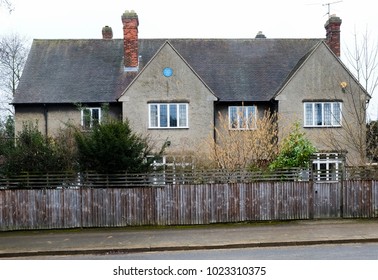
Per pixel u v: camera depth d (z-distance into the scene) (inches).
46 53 1000.9
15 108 898.7
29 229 554.6
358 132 819.4
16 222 553.3
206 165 688.4
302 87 885.2
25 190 555.5
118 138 565.0
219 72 961.5
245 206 573.9
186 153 836.0
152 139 863.1
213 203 571.5
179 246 463.5
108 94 897.5
